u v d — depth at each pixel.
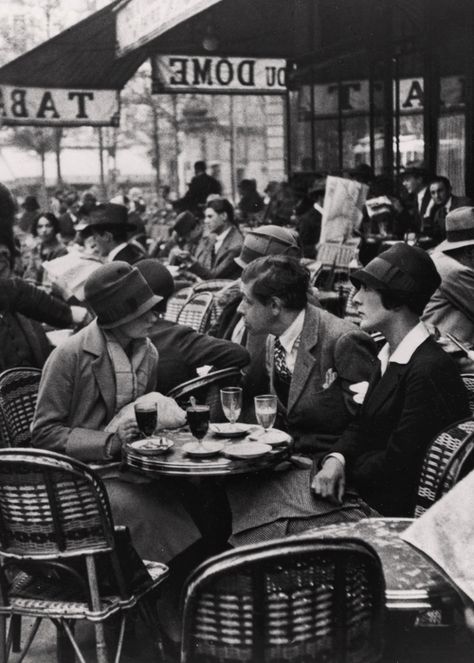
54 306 5.14
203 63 14.21
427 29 11.29
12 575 4.07
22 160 39.16
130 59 14.11
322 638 2.40
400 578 2.78
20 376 4.53
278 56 14.62
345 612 2.41
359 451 3.68
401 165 12.30
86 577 3.34
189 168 38.22
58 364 3.94
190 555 4.23
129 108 37.41
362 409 3.69
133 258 7.09
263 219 15.02
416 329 3.55
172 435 3.99
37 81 13.98
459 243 5.50
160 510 3.85
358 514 3.69
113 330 4.00
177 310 8.25
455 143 11.05
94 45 13.56
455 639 2.87
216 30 14.02
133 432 3.83
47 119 14.15
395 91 12.31
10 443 4.17
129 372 4.00
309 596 2.37
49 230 10.31
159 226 18.77
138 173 41.06
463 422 3.25
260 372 4.55
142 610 3.63
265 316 4.16
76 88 14.20
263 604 2.35
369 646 2.49
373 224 10.12
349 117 13.49
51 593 3.37
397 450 3.41
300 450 4.12
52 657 3.92
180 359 4.59
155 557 3.80
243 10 13.77
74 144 37.94
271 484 3.84
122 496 3.84
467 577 2.57
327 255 8.81
